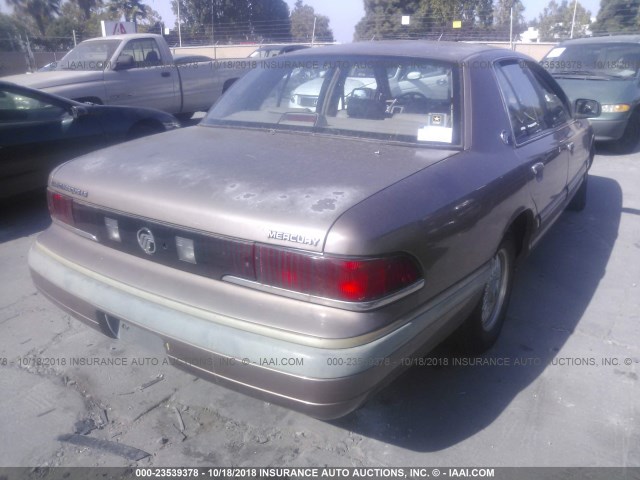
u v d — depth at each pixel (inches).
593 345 135.6
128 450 102.1
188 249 92.6
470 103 119.6
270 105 137.5
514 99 139.6
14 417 110.0
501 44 919.0
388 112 123.5
